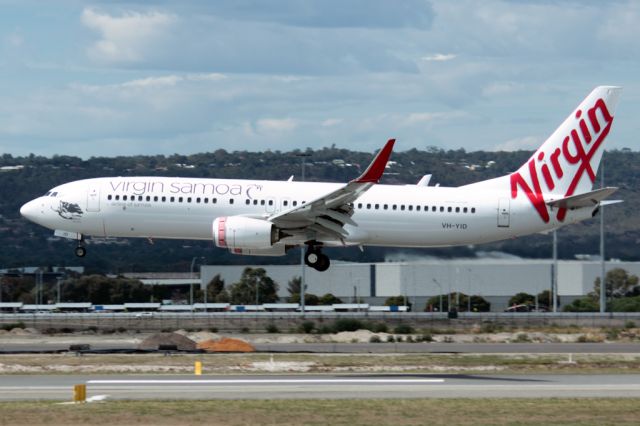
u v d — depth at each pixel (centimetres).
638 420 8756
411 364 13212
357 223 16225
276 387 10944
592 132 16500
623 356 14388
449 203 16275
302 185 16150
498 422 8612
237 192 16012
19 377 11812
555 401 9788
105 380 11569
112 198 16200
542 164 16575
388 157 14100
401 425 8444
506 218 16362
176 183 16225
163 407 9212
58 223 16412
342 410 9106
